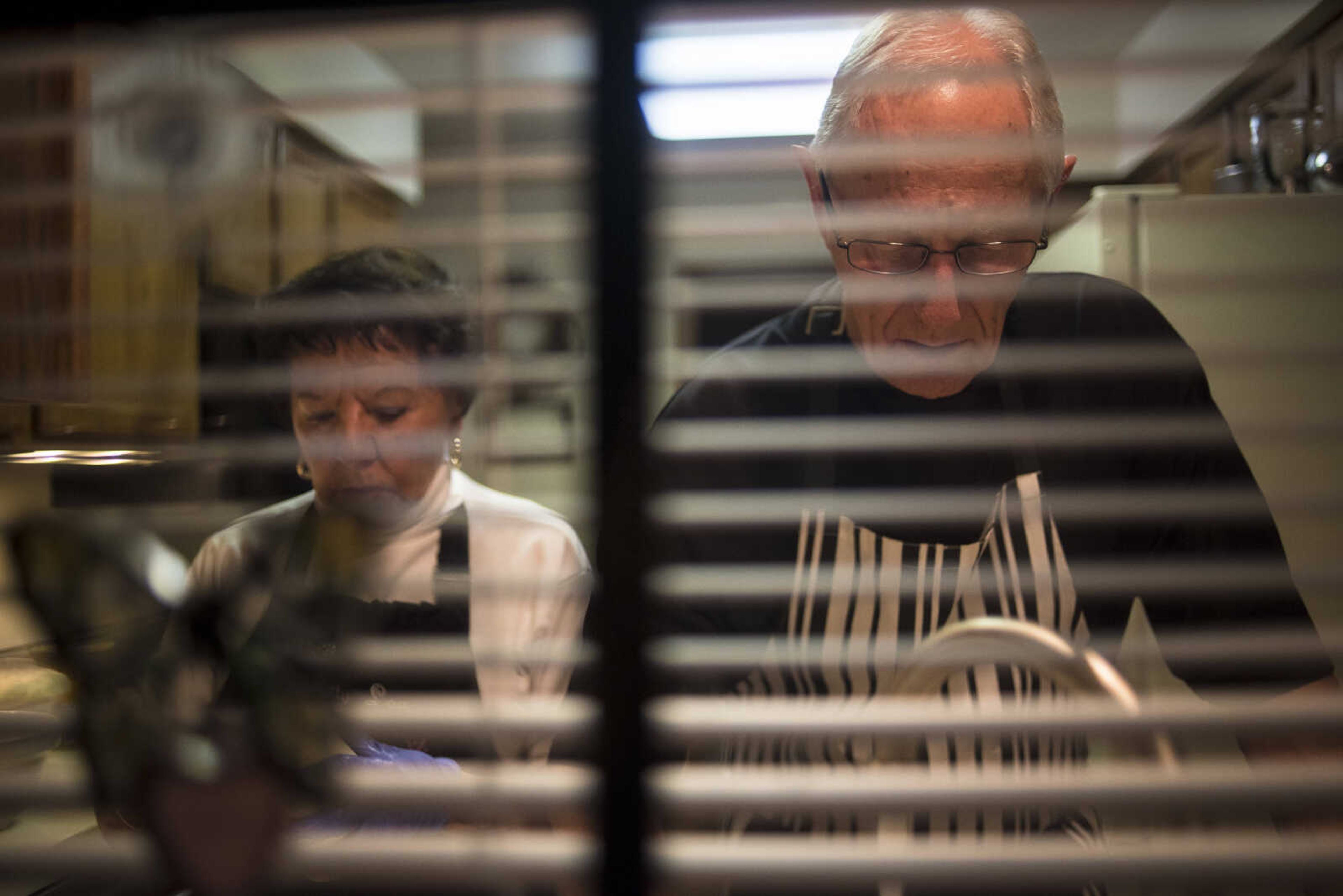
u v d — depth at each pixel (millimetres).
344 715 589
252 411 1100
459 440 1273
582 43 635
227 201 940
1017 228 721
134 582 558
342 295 1034
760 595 818
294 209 1525
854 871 619
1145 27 1946
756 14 629
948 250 731
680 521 809
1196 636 772
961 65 704
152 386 1012
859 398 906
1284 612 795
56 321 1009
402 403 1095
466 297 1086
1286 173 1523
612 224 638
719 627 835
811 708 668
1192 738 757
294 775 544
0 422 1203
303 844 611
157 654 544
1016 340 941
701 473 885
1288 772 646
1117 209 1504
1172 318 1480
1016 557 848
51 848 636
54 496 1606
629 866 625
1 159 892
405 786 641
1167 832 778
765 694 834
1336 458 1389
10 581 565
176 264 1290
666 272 663
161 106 870
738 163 788
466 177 874
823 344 925
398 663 780
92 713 534
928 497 845
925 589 831
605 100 625
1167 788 625
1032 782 630
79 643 543
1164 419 897
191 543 1229
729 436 831
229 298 1349
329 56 1795
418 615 1115
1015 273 749
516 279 1079
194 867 524
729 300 811
